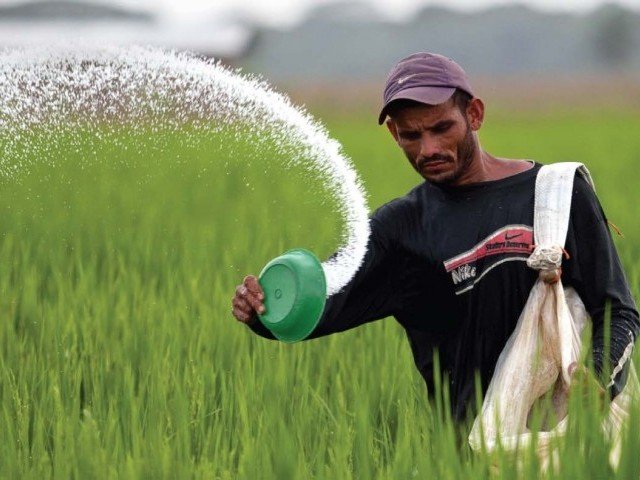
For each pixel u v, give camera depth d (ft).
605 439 24.26
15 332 41.52
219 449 29.68
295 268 24.99
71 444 27.73
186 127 24.90
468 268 25.41
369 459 26.43
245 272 51.98
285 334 25.26
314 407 31.58
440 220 25.80
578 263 25.14
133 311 41.93
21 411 32.17
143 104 24.75
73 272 52.70
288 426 29.99
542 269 24.35
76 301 44.01
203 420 30.86
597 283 25.04
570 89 516.73
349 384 34.22
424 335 26.76
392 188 90.68
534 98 453.58
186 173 89.25
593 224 25.17
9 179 63.77
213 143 25.23
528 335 24.81
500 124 238.48
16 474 27.61
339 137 181.88
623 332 24.67
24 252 51.98
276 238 60.18
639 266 48.67
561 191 24.88
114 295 46.42
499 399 24.67
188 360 35.96
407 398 31.94
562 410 25.23
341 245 26.73
